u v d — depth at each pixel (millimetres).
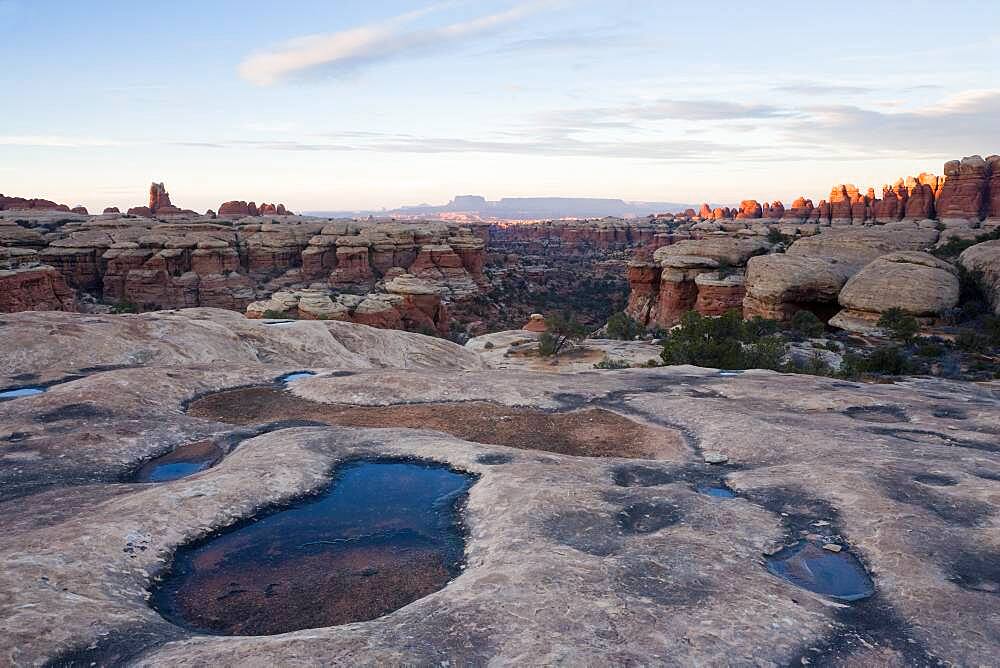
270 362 31203
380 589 8797
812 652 6742
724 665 6418
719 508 10633
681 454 14750
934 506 10609
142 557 9141
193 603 8445
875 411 18734
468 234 162500
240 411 19000
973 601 7730
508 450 14125
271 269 141625
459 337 110188
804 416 17656
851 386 22125
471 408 19281
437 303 107125
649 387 21781
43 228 145875
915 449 14062
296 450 13680
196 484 11594
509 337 89938
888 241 98938
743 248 104000
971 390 24781
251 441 15109
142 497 10969
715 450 14953
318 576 9188
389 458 13961
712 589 7867
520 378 22547
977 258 76125
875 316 71688
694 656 6512
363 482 12727
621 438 16281
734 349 48188
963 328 66250
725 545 9258
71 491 11961
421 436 15312
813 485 11617
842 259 89375
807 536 9867
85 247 126562
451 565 9453
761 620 7199
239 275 135125
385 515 11273
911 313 68812
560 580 7848
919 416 17797
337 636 6633
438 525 10852
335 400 20219
